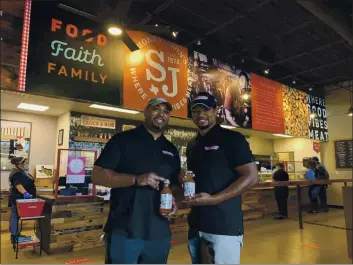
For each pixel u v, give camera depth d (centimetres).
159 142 176
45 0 399
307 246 418
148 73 495
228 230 161
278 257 367
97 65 434
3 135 550
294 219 641
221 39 610
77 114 564
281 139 994
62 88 395
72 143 551
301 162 929
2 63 352
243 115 657
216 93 605
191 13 512
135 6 487
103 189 474
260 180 723
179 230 510
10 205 425
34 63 376
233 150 169
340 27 437
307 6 394
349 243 223
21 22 373
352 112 749
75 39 417
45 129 597
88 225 402
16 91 362
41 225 407
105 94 437
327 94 933
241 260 355
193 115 188
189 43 586
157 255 161
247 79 686
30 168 570
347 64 743
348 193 226
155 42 515
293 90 820
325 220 641
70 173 398
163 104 172
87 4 437
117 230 155
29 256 364
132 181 152
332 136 900
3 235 478
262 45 636
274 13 514
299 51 664
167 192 156
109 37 454
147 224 157
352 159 845
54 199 376
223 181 167
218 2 479
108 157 162
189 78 558
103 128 594
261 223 598
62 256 364
